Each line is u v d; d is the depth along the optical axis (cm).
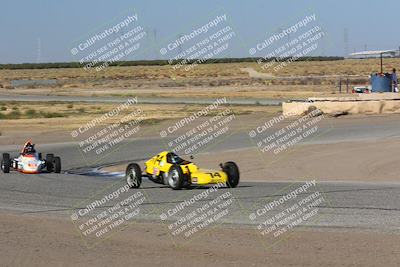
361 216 1695
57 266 1232
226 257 1276
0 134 5412
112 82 16800
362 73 17488
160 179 2420
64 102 9331
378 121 5091
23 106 8600
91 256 1303
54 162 3089
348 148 3716
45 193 2284
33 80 19162
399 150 3538
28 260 1276
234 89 12244
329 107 5484
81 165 3559
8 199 2139
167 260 1259
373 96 5797
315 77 15662
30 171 3044
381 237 1420
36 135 5306
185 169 2327
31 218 1755
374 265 1189
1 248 1379
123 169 3319
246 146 4069
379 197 2062
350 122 5100
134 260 1265
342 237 1429
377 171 2944
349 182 2616
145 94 11138
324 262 1218
